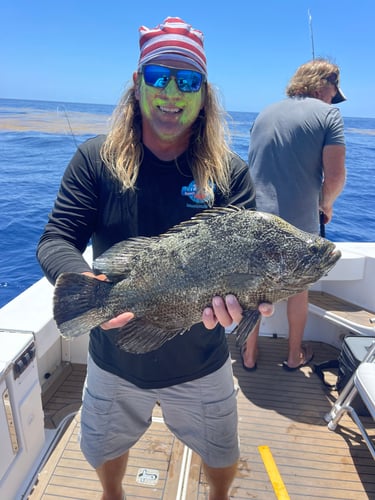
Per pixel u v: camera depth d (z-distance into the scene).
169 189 1.76
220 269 1.56
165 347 1.79
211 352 1.88
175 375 1.85
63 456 2.56
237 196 1.88
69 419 2.85
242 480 2.48
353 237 8.00
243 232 1.58
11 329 2.46
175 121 1.66
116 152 1.75
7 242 7.27
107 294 1.58
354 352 3.06
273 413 3.07
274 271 1.58
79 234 1.79
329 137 3.04
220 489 2.08
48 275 1.63
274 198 3.24
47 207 9.15
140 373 1.83
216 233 1.58
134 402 1.92
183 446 2.66
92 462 1.96
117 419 1.93
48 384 3.22
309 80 3.17
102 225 1.82
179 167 1.76
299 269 1.61
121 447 1.99
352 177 14.08
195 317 1.61
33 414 2.44
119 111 1.81
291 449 2.74
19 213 8.68
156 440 2.71
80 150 1.81
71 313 1.53
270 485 2.46
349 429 2.93
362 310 3.82
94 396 1.92
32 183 11.27
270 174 3.25
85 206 1.78
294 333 3.48
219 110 1.81
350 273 3.84
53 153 16.31
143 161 1.76
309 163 3.12
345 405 2.87
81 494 2.34
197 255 1.57
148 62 1.61
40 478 2.41
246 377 3.49
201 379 1.87
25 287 5.86
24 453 2.34
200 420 1.93
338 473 2.56
